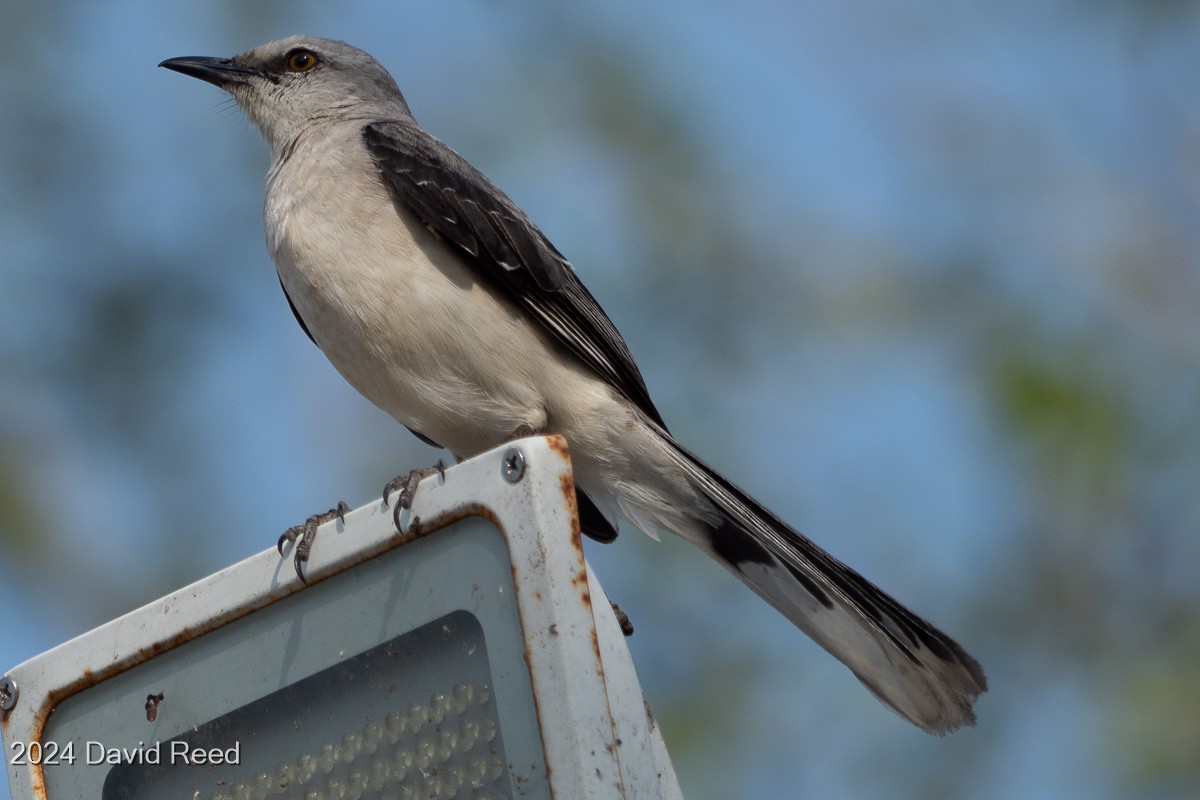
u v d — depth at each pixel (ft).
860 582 28.17
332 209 30.66
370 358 30.60
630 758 17.34
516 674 17.10
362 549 18.44
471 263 30.99
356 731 18.79
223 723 19.74
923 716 26.73
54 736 20.61
